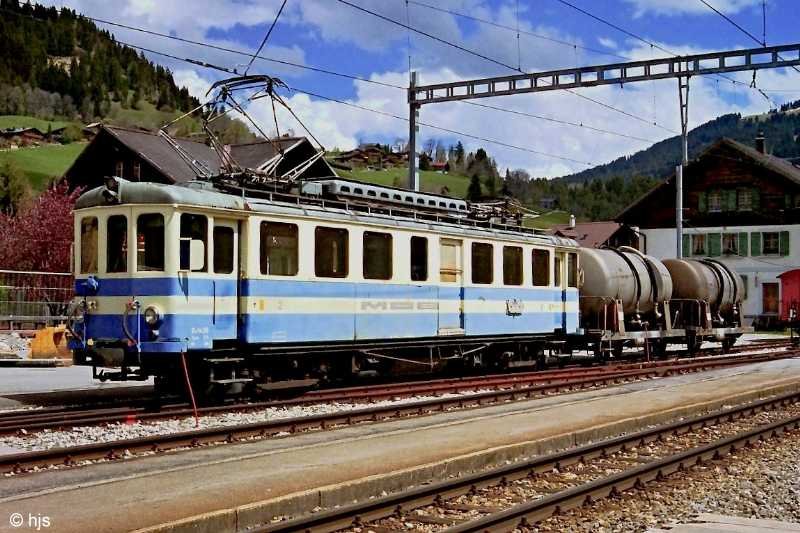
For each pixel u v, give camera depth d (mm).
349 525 7594
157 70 199375
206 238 14430
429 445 11039
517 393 17203
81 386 18297
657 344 29000
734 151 57781
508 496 8992
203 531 7145
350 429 12719
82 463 9961
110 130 45312
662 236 60500
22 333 27203
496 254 20453
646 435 12406
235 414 14102
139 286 14047
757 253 57156
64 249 37656
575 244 23391
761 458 11430
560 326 22734
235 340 14914
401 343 18141
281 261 15539
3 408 14797
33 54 175125
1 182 53688
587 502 8688
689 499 9086
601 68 27328
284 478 8875
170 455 10445
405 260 18031
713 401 16500
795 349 34281
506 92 27641
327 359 16953
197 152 47312
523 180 154875
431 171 137375
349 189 17328
